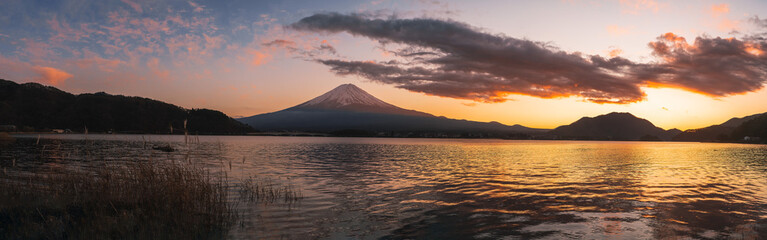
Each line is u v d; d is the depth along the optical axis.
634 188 24.19
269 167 34.81
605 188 24.06
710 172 36.28
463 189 22.72
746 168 41.50
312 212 15.64
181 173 16.30
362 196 19.72
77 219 12.50
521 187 24.03
